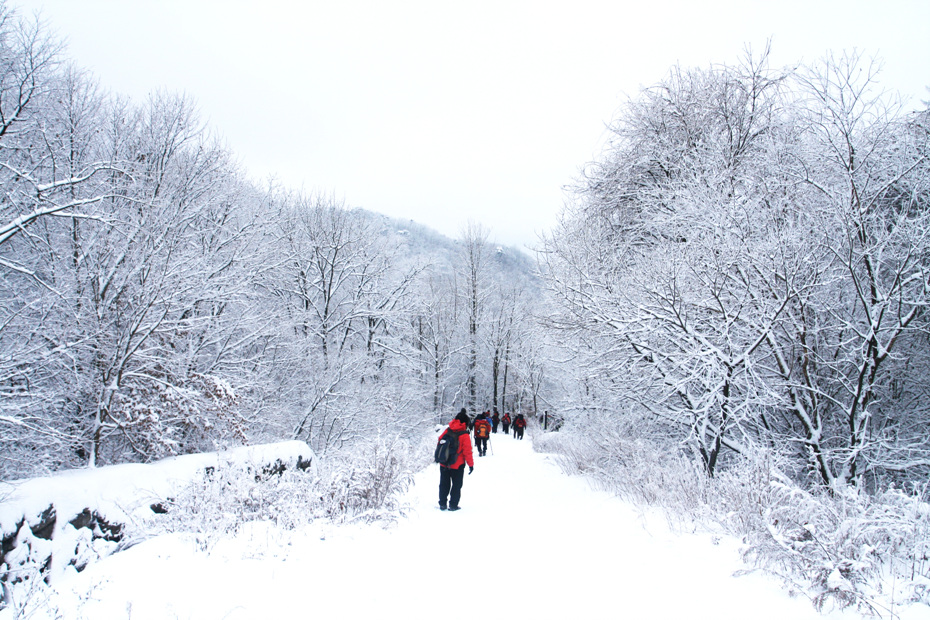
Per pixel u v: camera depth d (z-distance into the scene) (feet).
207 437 33.45
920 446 25.77
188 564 13.44
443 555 14.89
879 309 23.63
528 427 121.39
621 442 29.07
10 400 22.29
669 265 25.82
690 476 21.20
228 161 51.60
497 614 10.45
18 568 13.76
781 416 28.19
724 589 11.23
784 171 28.02
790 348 26.32
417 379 86.53
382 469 23.17
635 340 26.35
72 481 17.80
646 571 12.73
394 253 87.51
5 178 26.71
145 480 20.47
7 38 32.19
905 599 9.91
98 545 16.79
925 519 12.53
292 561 13.91
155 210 34.37
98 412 26.66
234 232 49.14
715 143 33.73
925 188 25.45
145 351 29.76
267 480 21.80
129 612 10.47
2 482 16.05
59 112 35.04
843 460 23.94
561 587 11.93
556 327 31.45
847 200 25.31
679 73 41.19
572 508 22.61
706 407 23.58
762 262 24.09
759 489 15.92
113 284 29.60
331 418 56.49
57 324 26.58
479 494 28.86
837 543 11.85
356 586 12.10
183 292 32.63
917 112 26.18
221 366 41.34
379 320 80.89
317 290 73.56
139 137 42.96
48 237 30.32
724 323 25.08
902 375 26.86
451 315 128.77
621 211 42.70
